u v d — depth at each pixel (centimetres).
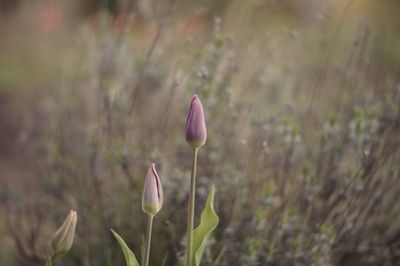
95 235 421
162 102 457
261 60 487
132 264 262
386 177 387
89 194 427
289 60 523
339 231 361
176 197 376
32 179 604
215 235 381
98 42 527
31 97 738
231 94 406
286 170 386
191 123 255
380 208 388
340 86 470
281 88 470
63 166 450
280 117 405
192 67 426
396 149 380
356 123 372
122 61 493
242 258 360
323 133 388
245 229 374
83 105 511
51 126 499
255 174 392
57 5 962
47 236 460
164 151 417
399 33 656
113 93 435
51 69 741
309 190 364
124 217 409
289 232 366
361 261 392
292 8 923
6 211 486
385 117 384
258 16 527
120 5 565
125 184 419
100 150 421
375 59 538
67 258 424
